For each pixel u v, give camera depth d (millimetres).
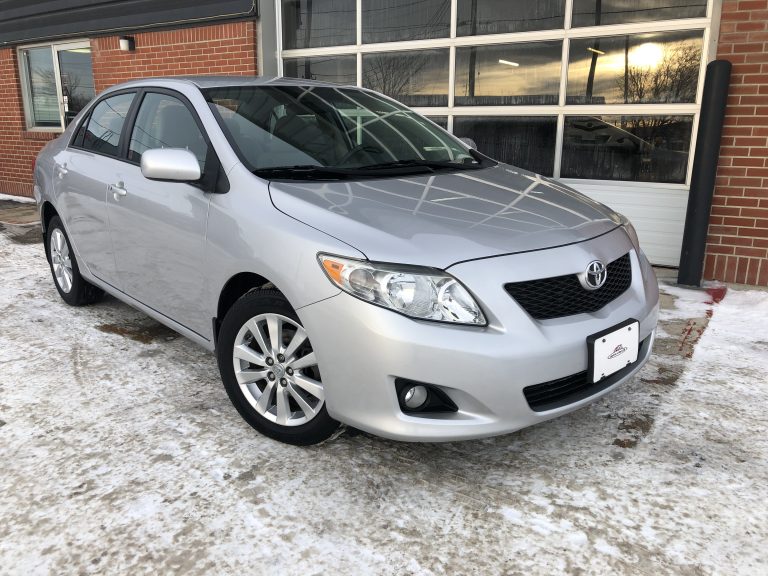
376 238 2254
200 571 1963
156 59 7578
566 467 2520
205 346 3018
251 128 3002
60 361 3553
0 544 2082
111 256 3631
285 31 6910
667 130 5113
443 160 3391
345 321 2209
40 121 9547
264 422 2670
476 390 2152
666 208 5191
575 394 2377
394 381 2184
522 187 3025
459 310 2154
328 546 2072
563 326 2297
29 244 6539
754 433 2762
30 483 2408
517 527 2160
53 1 8406
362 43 6469
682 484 2400
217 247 2709
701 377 3305
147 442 2691
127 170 3424
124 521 2191
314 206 2453
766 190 4648
